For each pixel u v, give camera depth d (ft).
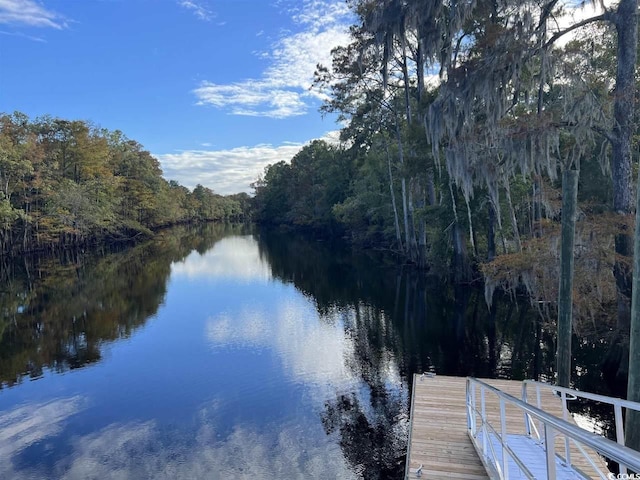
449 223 56.18
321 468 20.58
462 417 17.83
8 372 33.27
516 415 17.94
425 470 13.89
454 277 57.11
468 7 35.70
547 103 45.32
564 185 20.95
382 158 95.81
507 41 30.58
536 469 11.76
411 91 68.49
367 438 22.95
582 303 28.40
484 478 13.34
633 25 25.90
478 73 32.27
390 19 44.60
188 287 66.54
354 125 78.69
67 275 80.69
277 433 23.73
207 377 31.58
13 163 103.50
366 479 19.70
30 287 69.41
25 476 20.47
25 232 112.78
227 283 69.00
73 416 26.20
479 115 41.55
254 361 34.55
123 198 163.02
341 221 122.52
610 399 10.48
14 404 27.89
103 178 147.13
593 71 33.96
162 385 30.32
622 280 27.32
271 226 229.45
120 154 175.01
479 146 34.78
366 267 77.10
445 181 55.31
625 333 26.84
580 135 29.27
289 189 198.70
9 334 43.37
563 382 21.34
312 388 29.27
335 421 24.82
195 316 49.01
